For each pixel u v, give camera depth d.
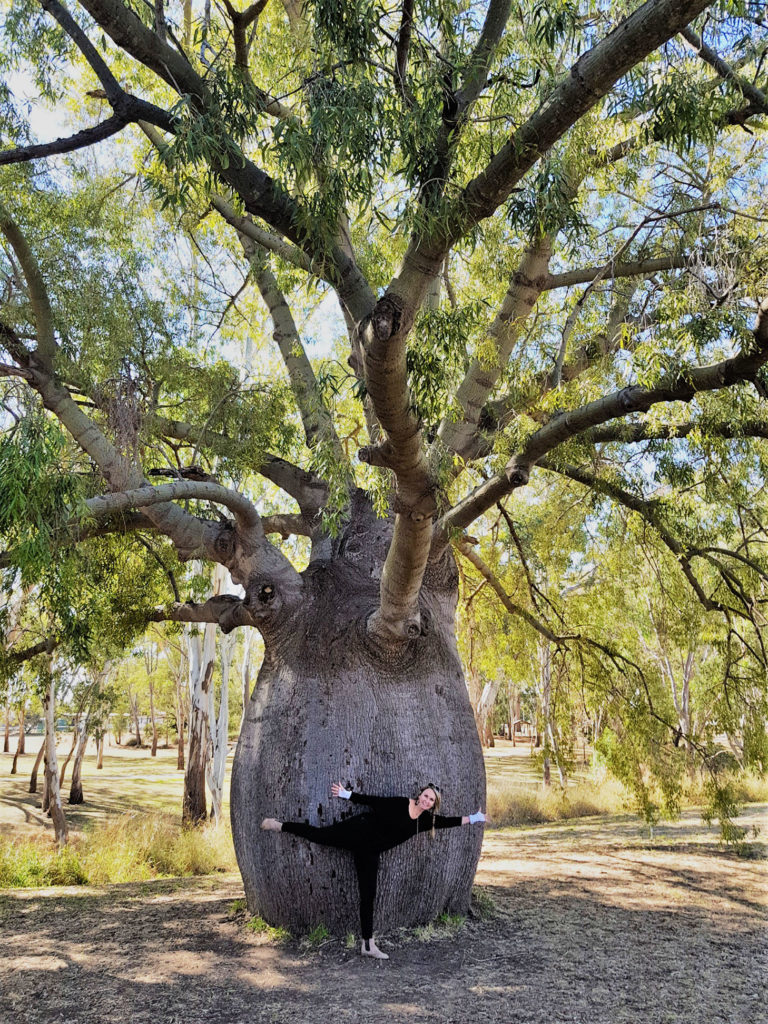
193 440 10.50
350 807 7.24
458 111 5.30
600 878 10.09
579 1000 5.85
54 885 13.53
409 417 5.27
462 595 15.53
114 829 18.22
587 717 13.89
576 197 7.22
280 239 9.03
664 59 6.28
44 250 9.15
